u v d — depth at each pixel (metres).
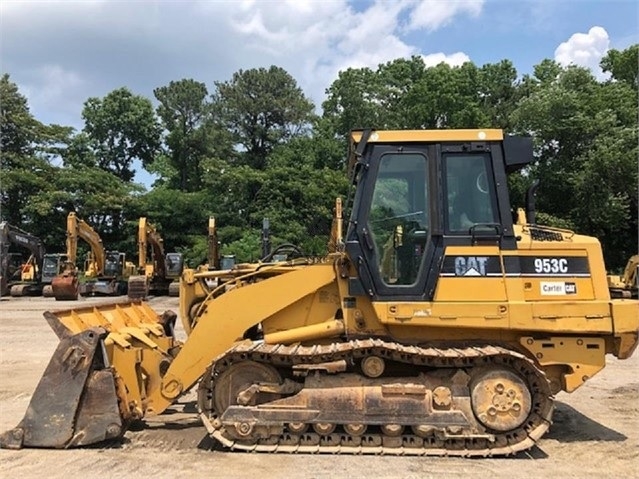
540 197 36.88
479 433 5.89
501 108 46.34
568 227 33.94
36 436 6.04
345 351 5.92
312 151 49.50
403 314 6.09
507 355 5.86
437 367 6.14
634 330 6.03
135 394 6.37
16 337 14.89
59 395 6.08
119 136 62.53
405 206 6.30
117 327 7.11
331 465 5.56
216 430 6.00
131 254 48.91
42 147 52.12
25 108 51.28
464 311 6.06
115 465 5.58
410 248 6.26
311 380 6.00
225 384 6.11
